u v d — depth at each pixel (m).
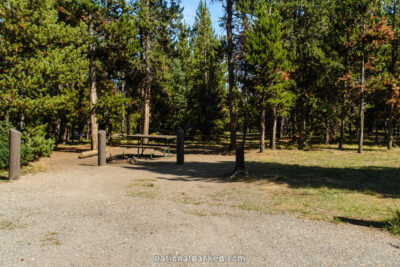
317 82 21.08
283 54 18.47
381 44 20.38
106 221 5.10
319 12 20.28
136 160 15.29
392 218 5.21
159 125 34.59
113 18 19.02
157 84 24.88
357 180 9.73
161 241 4.14
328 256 3.62
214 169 13.00
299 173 11.23
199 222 5.10
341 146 23.09
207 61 36.66
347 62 21.73
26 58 14.73
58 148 22.56
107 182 9.34
